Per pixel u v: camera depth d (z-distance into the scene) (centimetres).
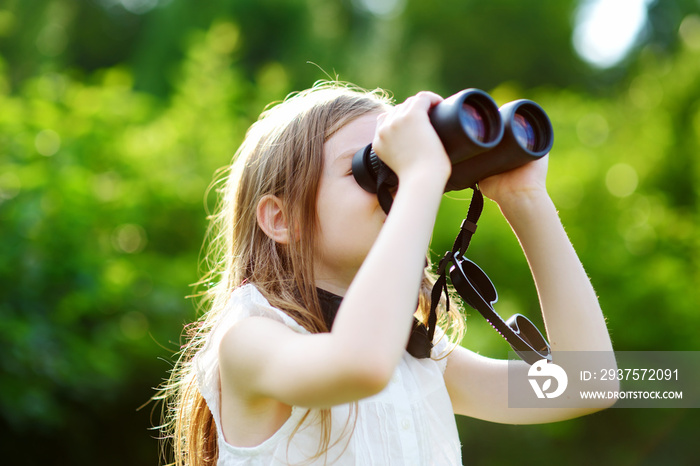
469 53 1933
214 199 664
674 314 654
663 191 888
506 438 606
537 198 165
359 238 150
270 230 160
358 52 1653
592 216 736
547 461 622
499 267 616
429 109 136
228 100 784
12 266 466
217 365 152
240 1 1673
